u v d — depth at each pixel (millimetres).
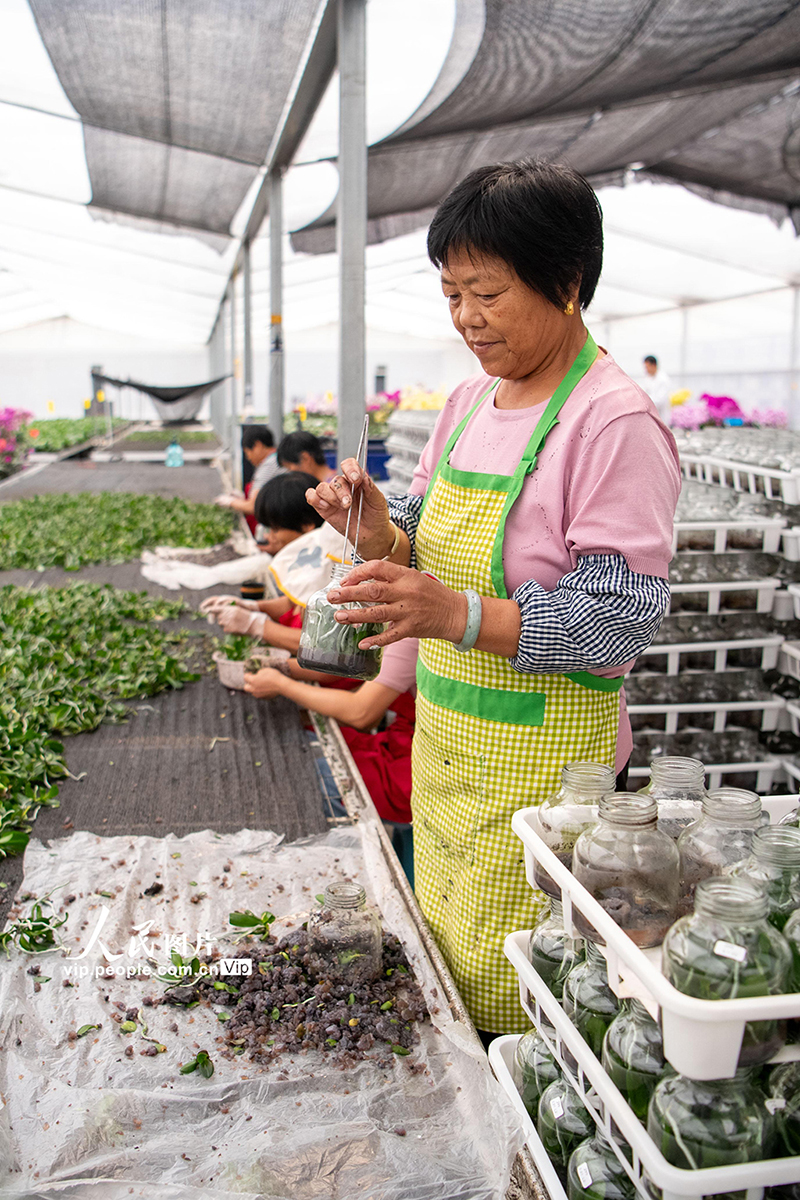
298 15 4898
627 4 4281
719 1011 1006
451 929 2051
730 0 4207
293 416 19547
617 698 1949
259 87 6109
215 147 7871
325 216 10328
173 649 4449
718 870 1307
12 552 6551
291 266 16172
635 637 1615
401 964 1907
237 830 2584
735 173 7941
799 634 3676
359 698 3123
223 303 22219
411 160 7312
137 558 6754
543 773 1884
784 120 6480
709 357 19625
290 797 2809
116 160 8742
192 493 11344
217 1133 1475
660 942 1244
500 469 1863
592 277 1688
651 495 1638
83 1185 1369
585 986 1343
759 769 3639
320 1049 1661
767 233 12234
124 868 2328
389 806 3180
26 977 1873
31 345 35875
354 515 1930
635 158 7660
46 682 3570
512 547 1821
